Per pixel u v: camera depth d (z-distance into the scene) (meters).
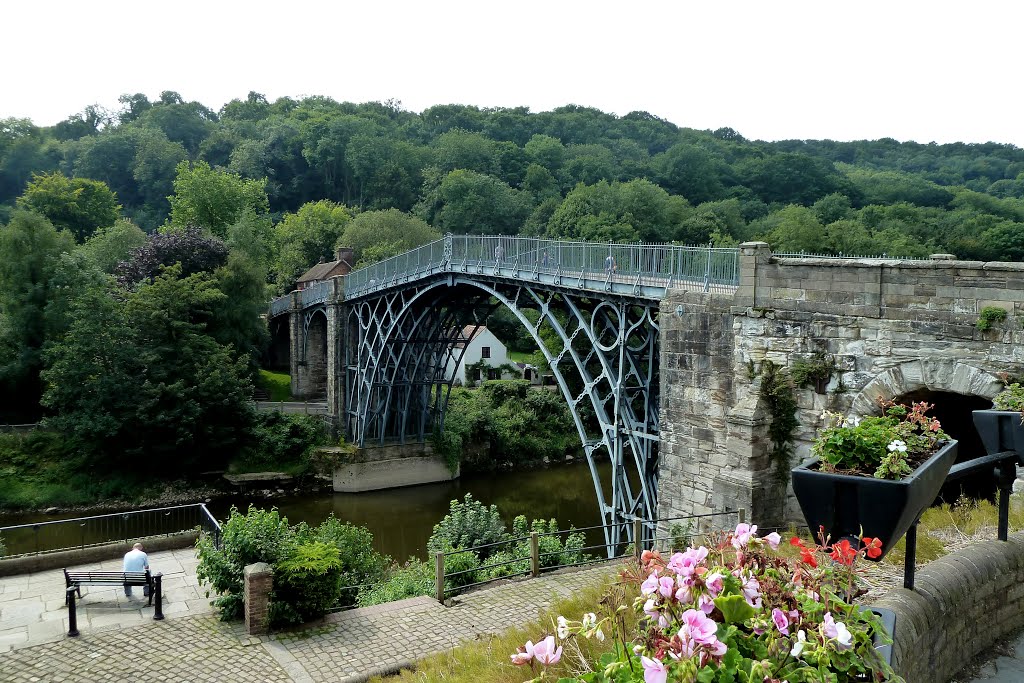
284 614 13.20
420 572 17.97
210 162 108.44
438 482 44.16
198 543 14.63
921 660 4.50
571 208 64.12
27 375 41.59
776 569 3.41
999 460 6.06
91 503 37.84
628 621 7.50
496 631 12.51
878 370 14.18
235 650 12.38
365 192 96.75
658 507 19.12
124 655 12.20
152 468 40.41
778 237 56.38
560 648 3.67
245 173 98.50
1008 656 5.26
